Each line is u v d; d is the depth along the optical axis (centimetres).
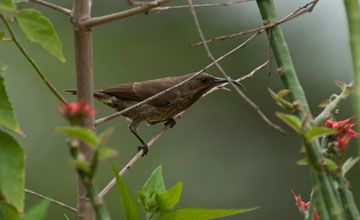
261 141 1580
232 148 1568
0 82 339
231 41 1627
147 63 1593
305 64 1606
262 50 1619
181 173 1502
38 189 1343
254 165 1557
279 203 1542
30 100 1427
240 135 1583
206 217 318
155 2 420
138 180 1439
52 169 1371
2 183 328
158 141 1509
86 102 449
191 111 1582
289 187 1548
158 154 1493
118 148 1430
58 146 1395
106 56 1584
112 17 434
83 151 427
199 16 1645
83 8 444
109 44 1602
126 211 308
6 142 333
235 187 1527
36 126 1409
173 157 1511
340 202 271
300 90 308
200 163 1516
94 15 1620
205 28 1641
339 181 278
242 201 1501
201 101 1591
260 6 334
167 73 1605
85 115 234
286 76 311
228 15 1653
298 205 364
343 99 313
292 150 1582
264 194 1547
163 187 383
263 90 1600
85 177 243
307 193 1557
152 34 1627
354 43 255
